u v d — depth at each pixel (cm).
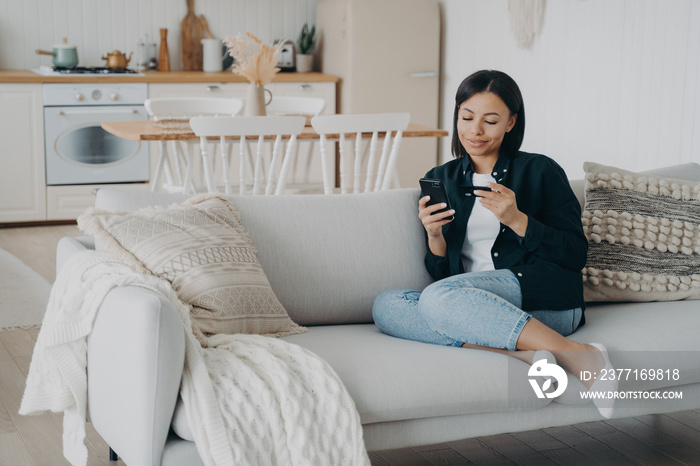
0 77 553
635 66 448
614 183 270
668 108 427
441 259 245
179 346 178
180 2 653
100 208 242
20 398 290
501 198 222
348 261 246
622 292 259
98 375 196
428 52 631
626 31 452
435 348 215
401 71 627
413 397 195
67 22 627
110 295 192
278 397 179
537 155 244
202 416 174
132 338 178
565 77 504
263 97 448
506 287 221
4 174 570
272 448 177
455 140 251
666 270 261
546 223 238
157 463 177
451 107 634
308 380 186
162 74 609
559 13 505
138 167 601
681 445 265
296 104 496
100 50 639
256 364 186
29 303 401
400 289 241
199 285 209
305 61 662
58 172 583
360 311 248
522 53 542
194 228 222
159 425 176
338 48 635
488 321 209
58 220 590
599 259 261
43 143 575
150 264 211
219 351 191
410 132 438
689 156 415
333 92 637
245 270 220
